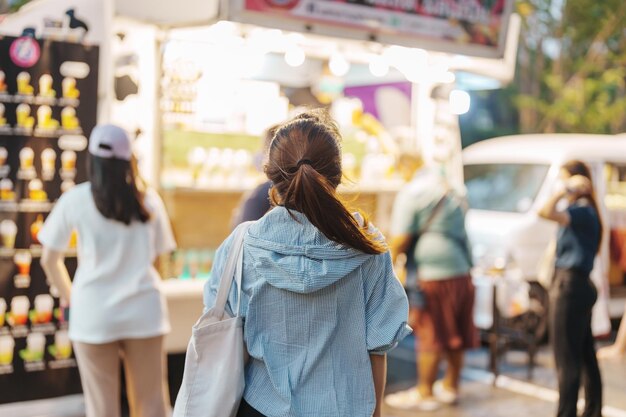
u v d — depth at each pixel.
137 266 4.02
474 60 6.63
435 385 6.43
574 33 15.82
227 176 6.16
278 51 6.14
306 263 2.29
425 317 5.75
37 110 4.95
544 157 7.91
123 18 5.15
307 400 2.28
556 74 16.33
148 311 4.02
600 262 7.85
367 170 7.17
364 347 2.35
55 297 5.00
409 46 5.84
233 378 2.31
